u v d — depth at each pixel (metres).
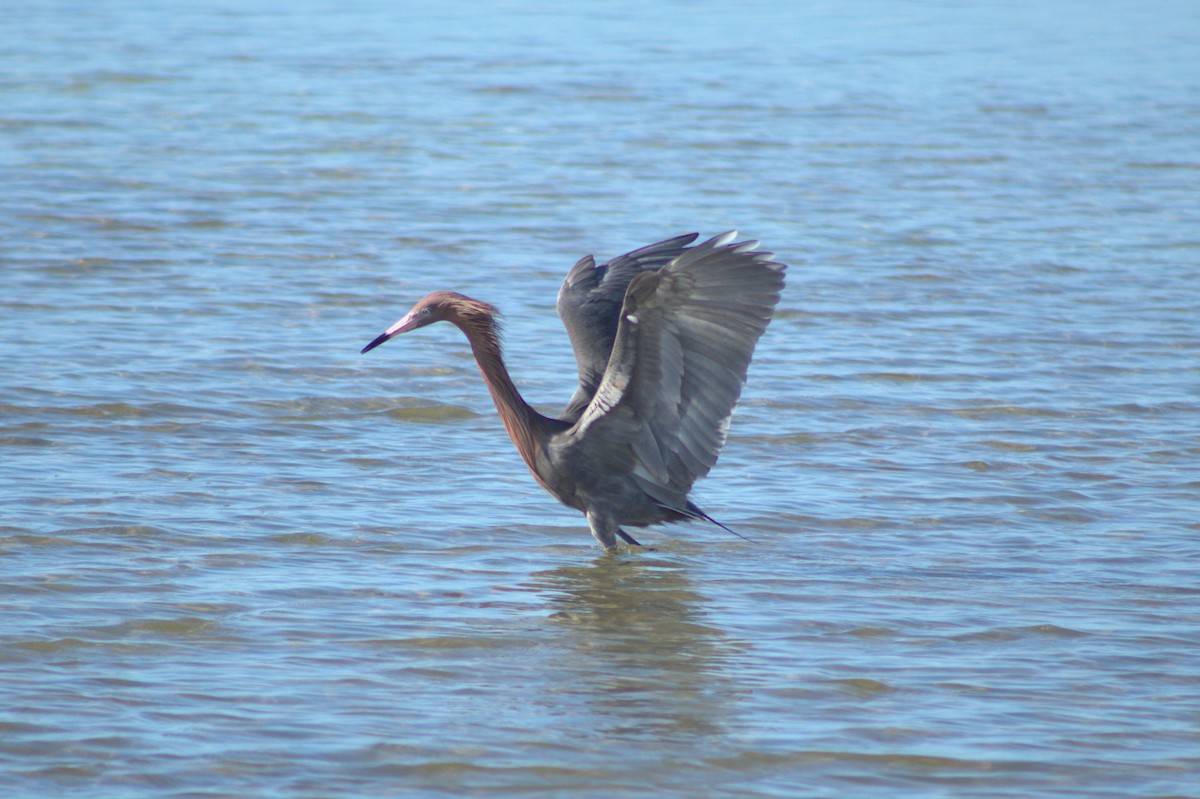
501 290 21.03
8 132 31.70
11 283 20.50
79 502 12.85
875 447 14.97
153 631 10.29
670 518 12.24
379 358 17.73
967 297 20.98
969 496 13.61
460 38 47.66
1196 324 19.62
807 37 49.69
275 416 15.60
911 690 9.53
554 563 12.05
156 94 36.69
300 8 54.84
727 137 33.16
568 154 31.05
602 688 9.52
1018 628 10.62
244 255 22.59
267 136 32.12
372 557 12.00
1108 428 15.50
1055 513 13.19
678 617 10.86
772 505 13.40
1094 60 46.34
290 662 9.84
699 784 8.21
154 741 8.58
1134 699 9.41
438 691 9.43
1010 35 51.59
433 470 14.23
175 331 18.53
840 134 33.78
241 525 12.53
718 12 55.38
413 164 29.78
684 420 11.41
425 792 8.08
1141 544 12.43
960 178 29.55
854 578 11.72
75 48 43.66
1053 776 8.34
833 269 22.47
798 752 8.62
